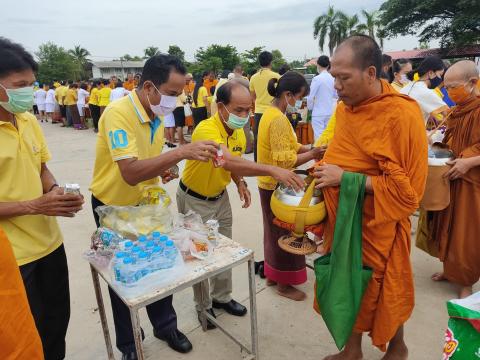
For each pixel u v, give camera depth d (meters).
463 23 23.33
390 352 2.05
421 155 1.61
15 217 1.62
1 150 1.53
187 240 1.80
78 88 12.68
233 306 2.60
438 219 2.64
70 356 2.29
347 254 1.75
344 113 1.77
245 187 2.52
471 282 2.62
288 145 2.41
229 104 2.10
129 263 1.52
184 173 2.30
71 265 3.35
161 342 2.37
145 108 1.91
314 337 2.38
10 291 1.12
